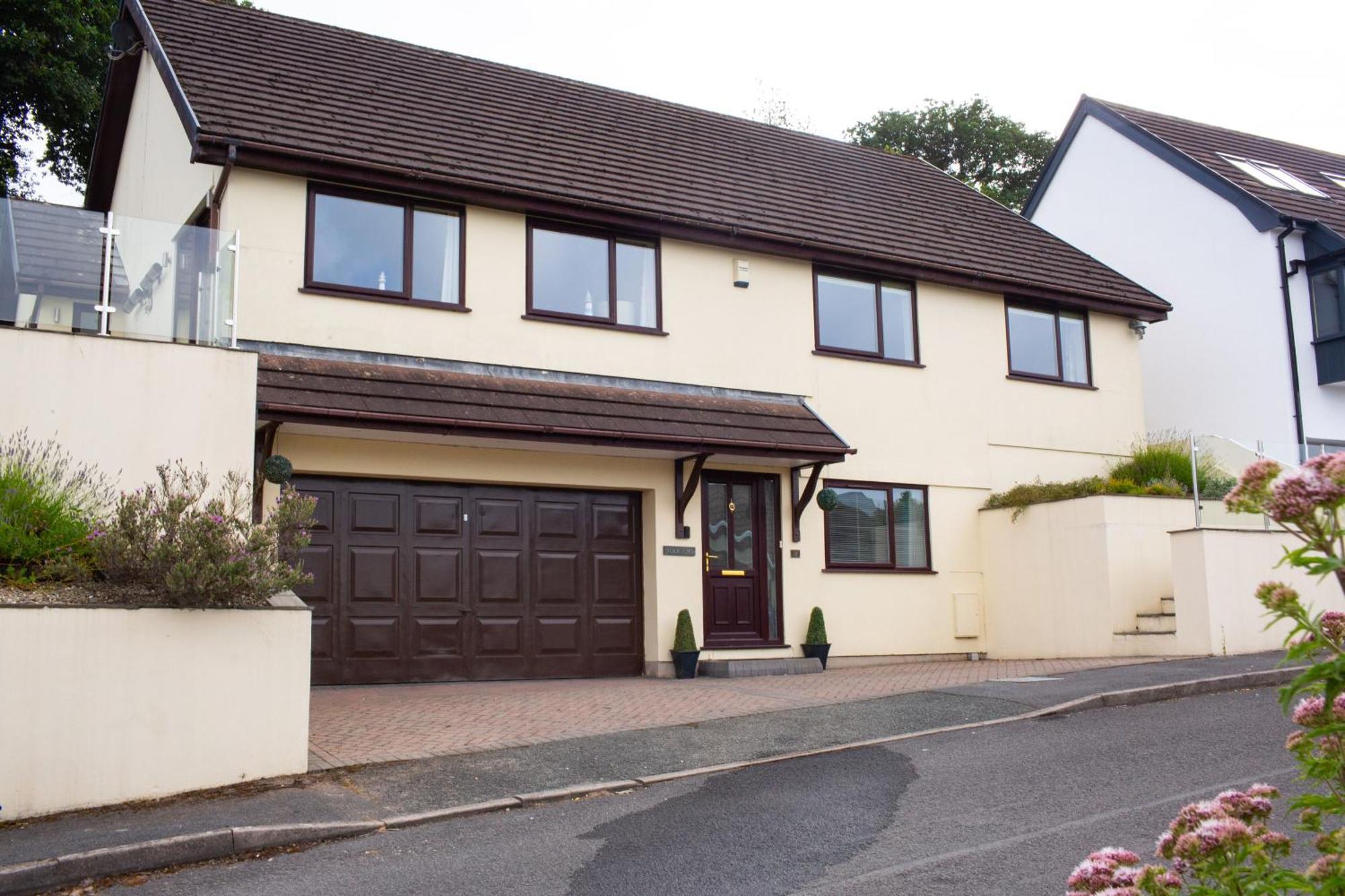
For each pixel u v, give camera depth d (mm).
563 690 12586
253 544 8570
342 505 12828
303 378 11945
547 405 13281
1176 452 17375
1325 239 20469
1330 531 2561
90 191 18094
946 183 21938
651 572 14570
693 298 15461
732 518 15336
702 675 14445
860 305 17000
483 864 6492
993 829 6820
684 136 18531
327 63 15641
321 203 13000
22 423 9141
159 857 6625
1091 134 24438
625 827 7188
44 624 7617
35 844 6734
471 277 13789
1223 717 9898
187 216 13672
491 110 16281
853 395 16562
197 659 8094
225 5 16469
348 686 12656
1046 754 8797
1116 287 19578
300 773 8383
